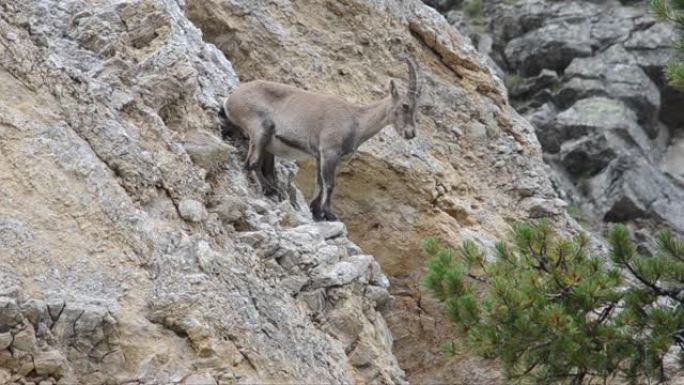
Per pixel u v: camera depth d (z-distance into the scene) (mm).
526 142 68500
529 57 90000
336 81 62625
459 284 42125
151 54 45875
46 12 45969
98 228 37406
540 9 91688
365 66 63906
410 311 59125
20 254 35438
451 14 93188
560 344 41031
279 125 47438
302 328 39844
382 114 49375
